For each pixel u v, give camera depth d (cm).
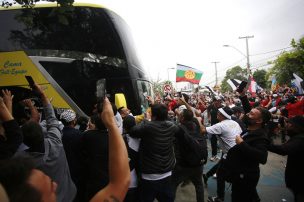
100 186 370
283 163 923
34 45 720
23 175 97
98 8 755
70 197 315
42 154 281
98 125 388
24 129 281
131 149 427
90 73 721
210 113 1151
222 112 555
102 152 380
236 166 430
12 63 711
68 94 705
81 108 702
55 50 721
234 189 444
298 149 381
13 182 95
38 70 707
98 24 747
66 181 311
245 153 405
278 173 816
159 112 432
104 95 174
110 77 729
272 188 691
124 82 732
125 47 750
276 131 1289
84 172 415
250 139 414
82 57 725
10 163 100
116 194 126
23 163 101
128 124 437
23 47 718
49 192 104
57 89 704
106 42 741
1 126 255
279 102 1299
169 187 428
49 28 730
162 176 418
